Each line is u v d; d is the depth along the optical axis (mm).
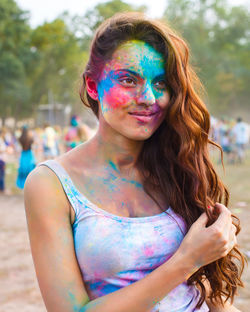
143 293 1043
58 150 14266
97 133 1334
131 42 1229
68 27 52938
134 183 1307
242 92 50625
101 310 1035
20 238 5945
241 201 7727
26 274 4457
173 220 1259
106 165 1296
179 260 1079
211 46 51969
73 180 1218
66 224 1150
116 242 1132
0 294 3926
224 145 15148
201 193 1320
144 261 1155
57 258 1103
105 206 1216
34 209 1138
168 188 1323
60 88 53719
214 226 1114
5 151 10875
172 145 1392
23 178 9039
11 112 58125
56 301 1078
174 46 1241
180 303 1238
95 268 1126
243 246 4906
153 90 1258
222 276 1347
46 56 52594
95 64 1267
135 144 1328
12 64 46875
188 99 1317
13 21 48594
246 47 52000
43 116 58031
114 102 1229
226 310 1399
